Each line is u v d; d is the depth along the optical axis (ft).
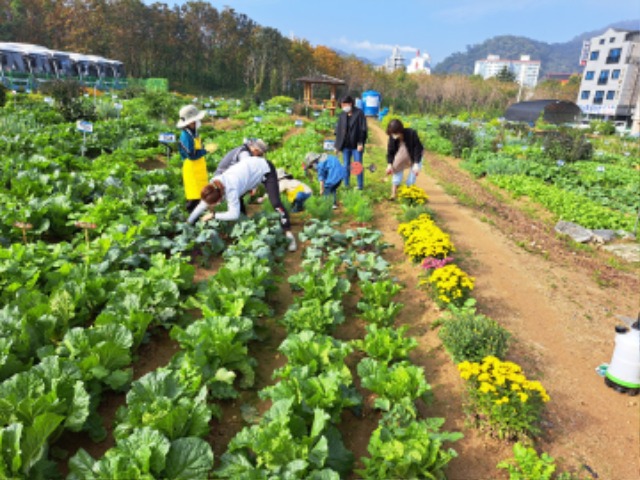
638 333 13.66
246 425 11.85
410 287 19.76
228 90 244.42
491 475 10.93
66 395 10.39
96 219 21.50
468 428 12.26
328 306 15.44
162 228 22.35
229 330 13.10
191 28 245.04
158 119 67.67
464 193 39.29
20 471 8.91
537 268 23.39
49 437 10.04
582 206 36.27
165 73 241.35
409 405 11.66
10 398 9.70
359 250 23.11
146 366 13.69
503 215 34.35
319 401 11.07
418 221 24.86
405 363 13.26
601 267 25.16
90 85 133.18
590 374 14.98
